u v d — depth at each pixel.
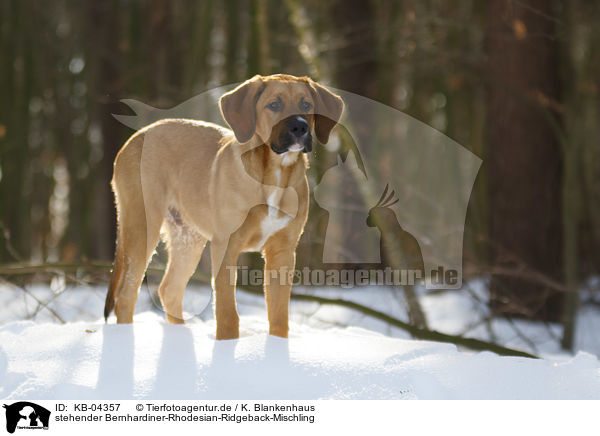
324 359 4.59
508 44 10.91
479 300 9.59
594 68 13.27
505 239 10.94
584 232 13.75
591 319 11.70
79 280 8.99
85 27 16.33
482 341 7.45
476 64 12.70
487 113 12.32
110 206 16.48
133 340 4.94
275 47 13.38
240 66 14.27
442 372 4.58
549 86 10.84
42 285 11.98
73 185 17.31
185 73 14.36
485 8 13.16
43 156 18.05
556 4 11.18
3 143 15.69
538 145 10.82
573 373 4.66
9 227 15.88
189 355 4.65
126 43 15.20
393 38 13.06
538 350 9.95
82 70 16.53
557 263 10.76
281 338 4.94
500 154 11.09
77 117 17.09
